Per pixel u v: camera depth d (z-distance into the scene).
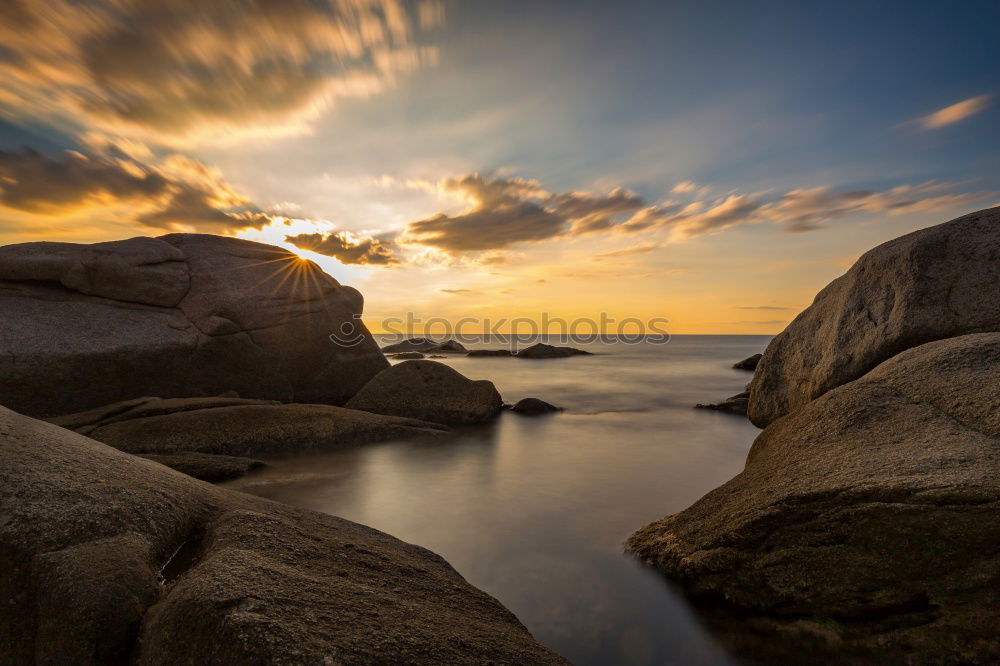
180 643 1.82
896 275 5.89
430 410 12.07
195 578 2.09
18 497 2.38
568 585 4.28
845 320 6.27
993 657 2.76
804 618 3.38
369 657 1.88
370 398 12.32
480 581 4.36
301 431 9.11
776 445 4.96
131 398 10.73
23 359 9.41
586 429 11.43
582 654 3.40
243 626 1.79
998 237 5.43
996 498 2.96
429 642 2.16
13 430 2.95
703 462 8.51
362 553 3.09
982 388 3.93
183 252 13.51
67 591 2.04
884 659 3.04
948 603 2.97
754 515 3.78
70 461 2.83
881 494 3.31
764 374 7.41
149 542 2.49
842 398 4.79
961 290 5.32
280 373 13.43
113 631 2.00
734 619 3.63
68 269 11.07
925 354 4.74
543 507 6.24
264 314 13.11
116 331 10.85
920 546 3.12
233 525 2.79
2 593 2.11
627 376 25.31
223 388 12.28
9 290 10.59
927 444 3.69
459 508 6.22
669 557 4.26
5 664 2.05
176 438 8.20
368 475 7.61
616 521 5.77
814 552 3.46
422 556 3.92
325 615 2.06
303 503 6.42
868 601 3.20
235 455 8.38
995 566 2.90
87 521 2.40
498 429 11.36
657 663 3.29
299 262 15.20
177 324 11.84
